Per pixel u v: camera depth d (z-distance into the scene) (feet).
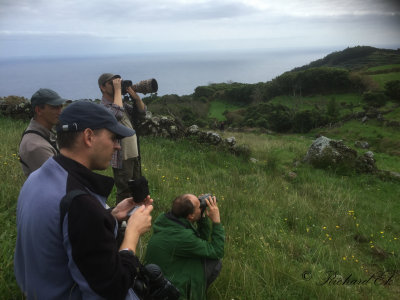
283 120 211.00
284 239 16.05
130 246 4.80
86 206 3.92
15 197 13.14
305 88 326.24
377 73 334.44
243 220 17.63
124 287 4.16
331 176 33.91
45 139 7.87
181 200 8.71
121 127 4.78
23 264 4.68
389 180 34.50
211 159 33.94
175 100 285.43
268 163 35.42
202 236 9.72
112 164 11.88
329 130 166.40
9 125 34.81
